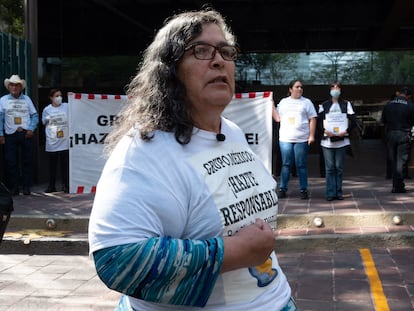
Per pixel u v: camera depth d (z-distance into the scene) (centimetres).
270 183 182
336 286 486
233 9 1914
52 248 633
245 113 784
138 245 137
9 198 289
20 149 963
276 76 2503
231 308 154
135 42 2284
